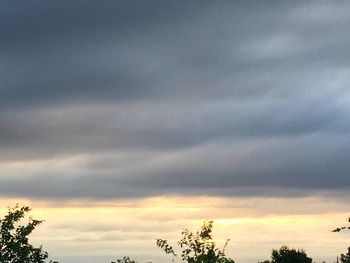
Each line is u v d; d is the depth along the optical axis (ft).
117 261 126.00
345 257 106.11
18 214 113.09
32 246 113.09
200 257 114.42
